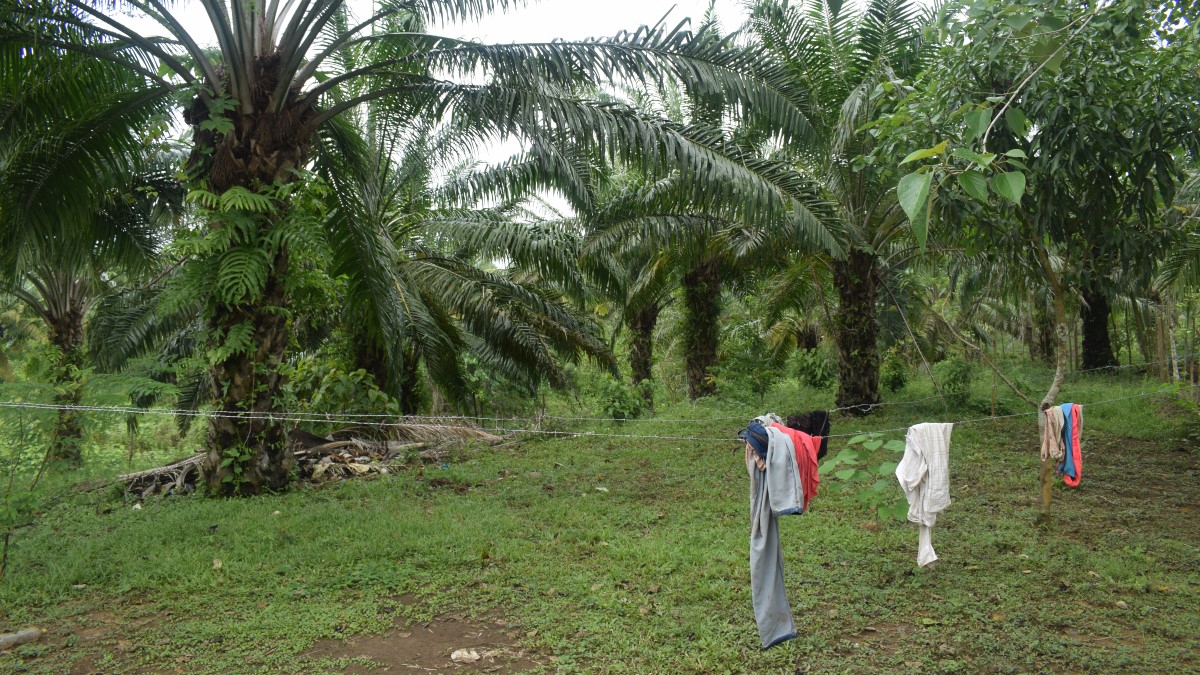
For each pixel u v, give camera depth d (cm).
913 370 1902
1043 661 397
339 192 873
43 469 566
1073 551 546
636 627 443
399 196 1228
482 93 766
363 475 901
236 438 786
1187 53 600
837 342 1250
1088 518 636
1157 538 580
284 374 830
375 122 1105
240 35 742
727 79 790
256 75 755
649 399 1561
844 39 1027
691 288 1571
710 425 1188
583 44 754
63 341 1467
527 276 1725
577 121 769
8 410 548
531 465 922
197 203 767
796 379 1895
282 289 805
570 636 437
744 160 846
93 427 589
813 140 862
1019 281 851
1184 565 527
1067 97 606
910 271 1872
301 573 541
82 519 710
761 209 832
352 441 1000
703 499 729
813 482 422
